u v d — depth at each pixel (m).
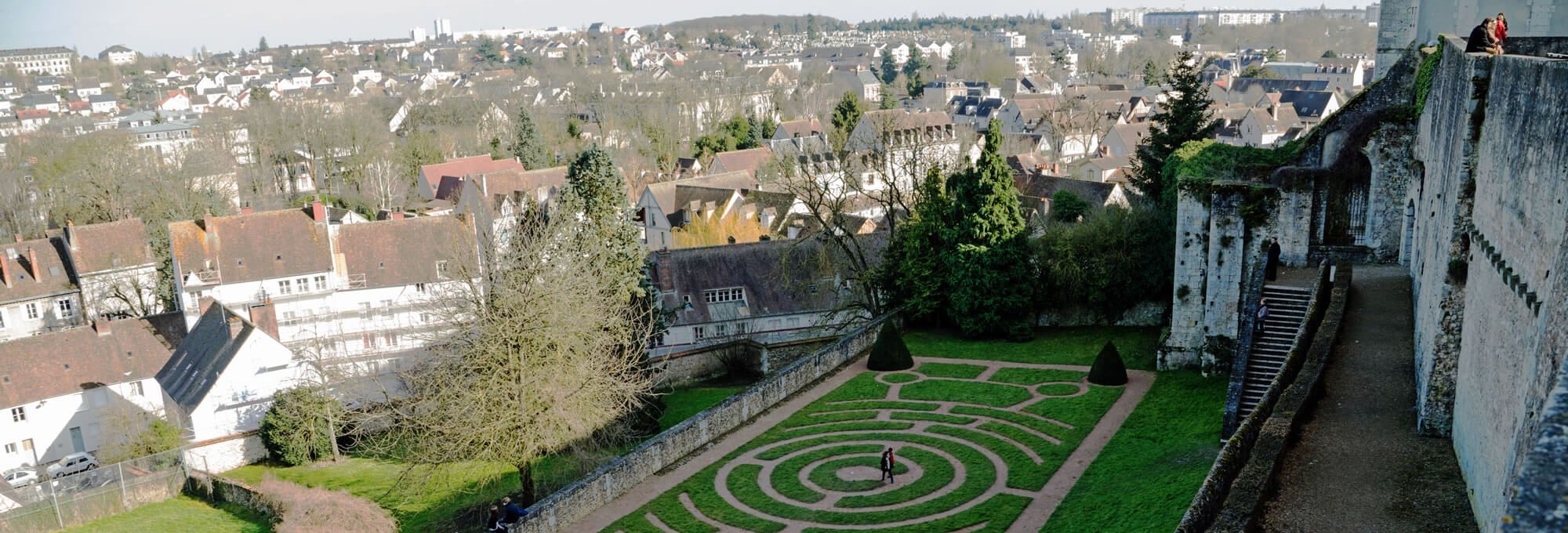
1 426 72.44
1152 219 63.00
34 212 115.69
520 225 64.38
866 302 75.06
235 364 66.88
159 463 62.31
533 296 50.22
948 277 65.50
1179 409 48.91
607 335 54.41
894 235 70.88
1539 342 17.77
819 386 58.22
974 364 59.72
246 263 82.94
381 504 55.56
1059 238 65.12
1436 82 41.50
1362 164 51.25
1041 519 39.62
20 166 120.62
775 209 105.06
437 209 129.50
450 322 52.50
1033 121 188.12
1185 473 40.03
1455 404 28.52
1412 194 48.28
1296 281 49.28
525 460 50.25
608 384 53.66
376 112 194.12
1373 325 40.72
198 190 117.00
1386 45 58.16
